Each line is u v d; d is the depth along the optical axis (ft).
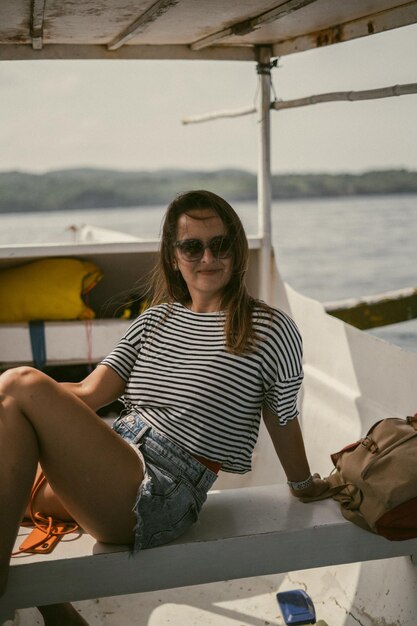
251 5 7.55
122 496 6.20
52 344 10.90
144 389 6.86
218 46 10.71
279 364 6.60
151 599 8.95
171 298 7.30
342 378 9.52
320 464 9.92
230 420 6.60
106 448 6.18
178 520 6.46
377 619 7.84
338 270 97.66
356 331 9.14
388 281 96.12
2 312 11.07
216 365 6.63
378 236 105.81
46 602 6.29
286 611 8.38
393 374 8.32
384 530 6.57
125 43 9.95
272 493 7.44
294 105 10.37
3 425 5.94
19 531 6.78
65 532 6.68
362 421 8.91
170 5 7.13
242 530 6.65
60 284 11.12
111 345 11.07
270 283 11.29
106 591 6.39
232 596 8.95
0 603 6.21
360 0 7.49
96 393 7.14
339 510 7.00
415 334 57.57
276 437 6.91
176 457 6.52
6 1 7.06
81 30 8.91
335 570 8.78
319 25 9.03
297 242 103.60
